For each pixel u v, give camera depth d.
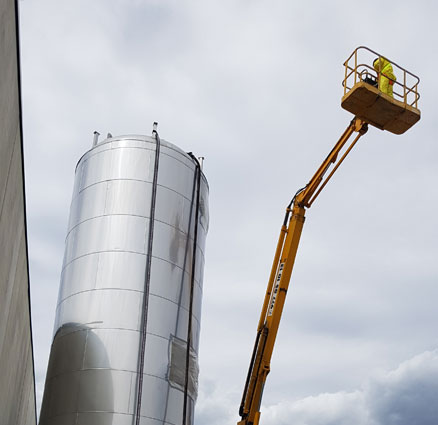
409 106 21.88
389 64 22.66
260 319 22.38
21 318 15.23
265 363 21.62
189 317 18.78
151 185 19.62
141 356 17.48
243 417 21.27
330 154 22.91
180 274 19.17
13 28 9.15
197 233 20.41
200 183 20.95
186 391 18.03
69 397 17.19
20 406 18.41
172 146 20.61
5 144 9.58
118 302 17.94
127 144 20.14
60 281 19.75
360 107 22.05
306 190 23.16
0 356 12.05
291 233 22.97
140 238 18.83
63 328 18.27
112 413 16.75
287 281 22.45
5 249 10.88
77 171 21.25
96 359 17.34
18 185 11.60
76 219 19.89
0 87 8.56
